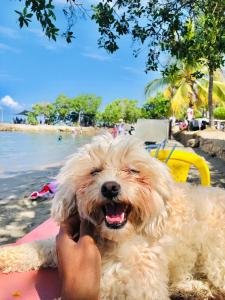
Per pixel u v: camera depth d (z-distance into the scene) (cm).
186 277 33
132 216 30
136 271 28
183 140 346
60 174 31
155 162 31
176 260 32
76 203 30
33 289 30
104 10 106
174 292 32
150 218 30
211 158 192
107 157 30
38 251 34
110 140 32
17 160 231
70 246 27
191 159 50
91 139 33
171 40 114
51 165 201
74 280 25
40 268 34
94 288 25
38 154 277
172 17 111
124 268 28
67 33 89
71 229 29
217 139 210
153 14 113
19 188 128
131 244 29
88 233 28
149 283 27
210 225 35
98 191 29
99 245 30
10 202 101
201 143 252
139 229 30
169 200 32
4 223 81
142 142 32
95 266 25
